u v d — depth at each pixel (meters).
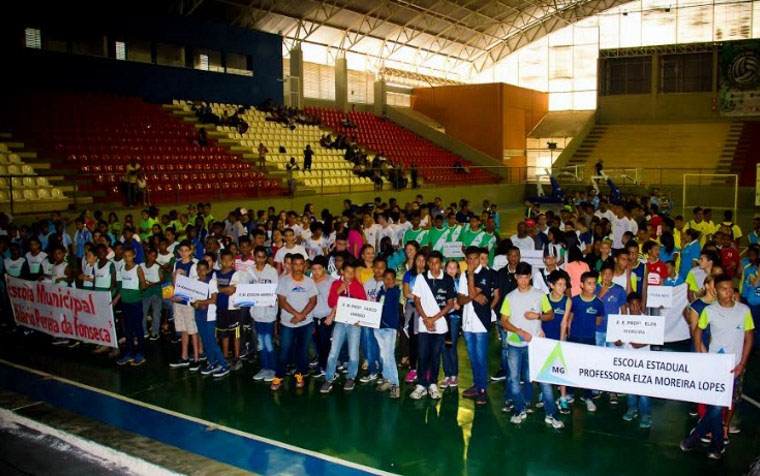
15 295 11.60
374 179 29.55
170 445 6.95
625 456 6.72
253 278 9.51
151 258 10.92
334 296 8.84
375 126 39.41
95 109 24.48
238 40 31.81
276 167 27.02
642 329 7.38
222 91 31.30
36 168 19.77
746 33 42.25
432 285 8.31
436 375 8.45
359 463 6.57
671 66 44.12
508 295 7.54
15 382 9.09
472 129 43.19
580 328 7.70
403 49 44.38
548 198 36.16
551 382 7.35
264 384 9.05
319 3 33.94
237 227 14.80
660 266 9.48
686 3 43.53
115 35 26.89
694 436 6.78
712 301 7.02
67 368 9.76
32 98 23.08
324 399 8.45
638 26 45.03
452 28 43.88
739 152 38.69
